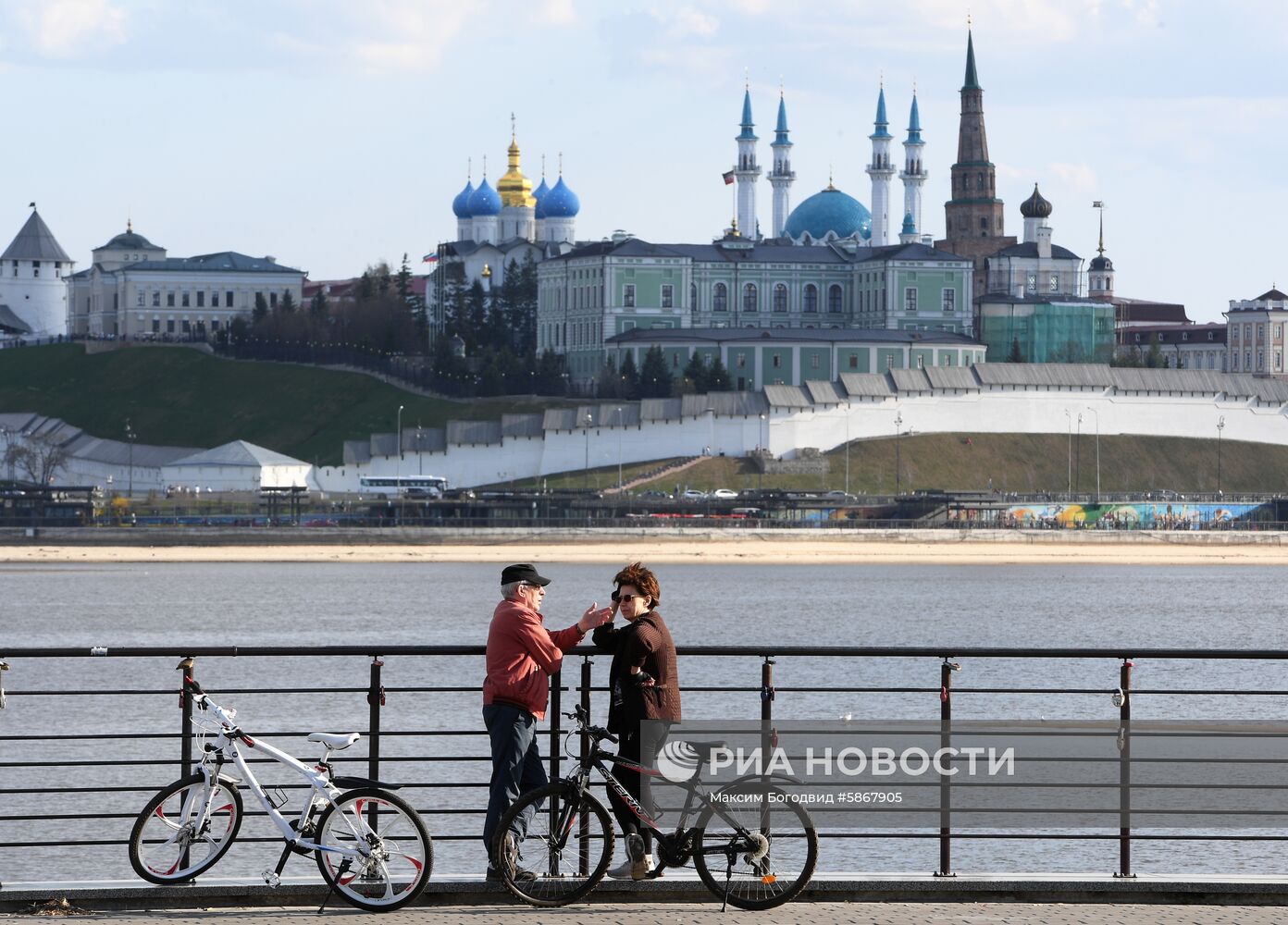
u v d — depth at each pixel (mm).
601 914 36688
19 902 37312
